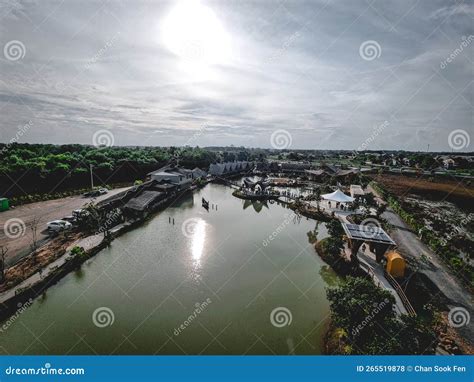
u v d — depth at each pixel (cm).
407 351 1260
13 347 1555
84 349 1552
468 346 1460
